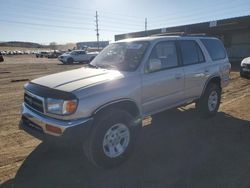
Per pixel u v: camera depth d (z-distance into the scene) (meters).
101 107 3.70
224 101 7.96
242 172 3.77
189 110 6.96
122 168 3.96
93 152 3.67
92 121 3.58
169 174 3.76
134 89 4.19
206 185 3.47
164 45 4.96
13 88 11.52
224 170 3.83
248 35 25.47
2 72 19.03
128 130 4.05
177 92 5.14
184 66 5.31
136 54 4.63
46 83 3.96
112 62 4.79
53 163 4.12
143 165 4.04
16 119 6.53
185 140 4.98
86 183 3.57
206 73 5.86
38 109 3.83
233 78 13.06
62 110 3.51
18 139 5.12
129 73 4.28
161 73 4.73
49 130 3.58
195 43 5.80
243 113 6.62
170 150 4.55
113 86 3.92
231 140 4.94
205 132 5.38
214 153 4.40
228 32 26.94
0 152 4.52
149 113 4.67
